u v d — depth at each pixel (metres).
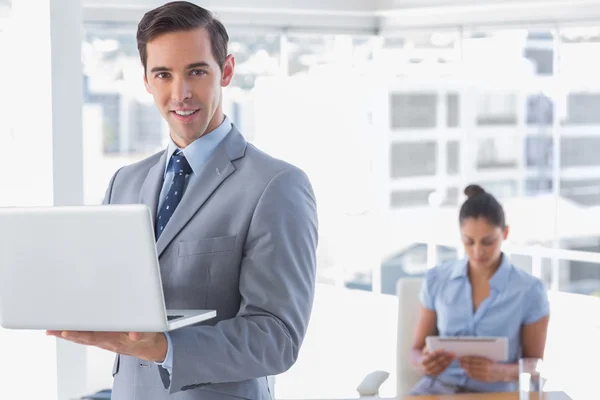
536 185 17.28
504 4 5.05
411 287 3.33
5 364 3.53
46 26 3.38
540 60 11.77
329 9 5.44
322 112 5.78
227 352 1.54
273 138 5.74
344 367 5.09
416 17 5.63
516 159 17.52
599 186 16.66
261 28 5.45
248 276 1.67
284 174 1.72
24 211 1.42
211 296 1.69
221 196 1.73
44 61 3.40
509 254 4.98
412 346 3.25
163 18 1.64
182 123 1.69
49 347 3.46
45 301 1.44
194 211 1.72
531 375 2.38
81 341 1.47
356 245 6.05
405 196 16.97
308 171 5.86
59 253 1.41
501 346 2.86
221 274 1.69
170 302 1.70
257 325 1.60
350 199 6.00
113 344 1.47
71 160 3.49
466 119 7.82
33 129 3.46
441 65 5.61
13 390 3.52
